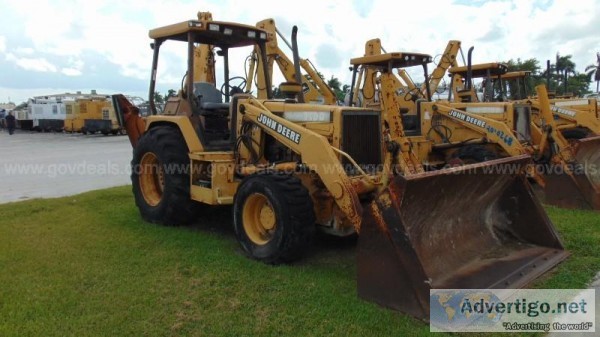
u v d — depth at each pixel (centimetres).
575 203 689
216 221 636
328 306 369
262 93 704
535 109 1152
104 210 698
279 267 455
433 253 405
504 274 410
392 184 359
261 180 467
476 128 895
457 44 1233
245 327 338
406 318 348
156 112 674
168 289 404
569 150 704
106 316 355
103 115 2606
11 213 671
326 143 451
